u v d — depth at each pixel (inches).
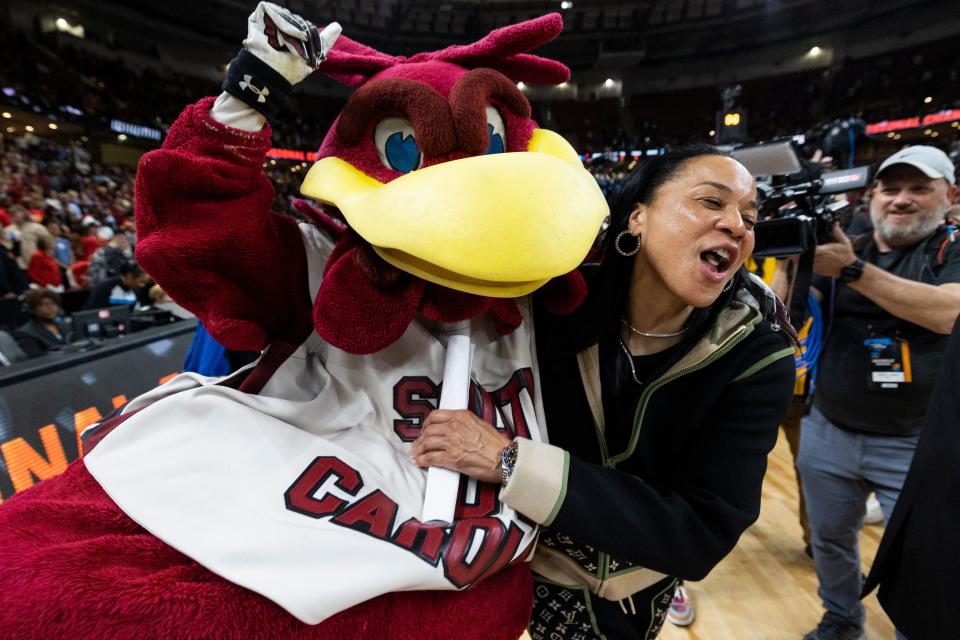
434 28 538.0
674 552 23.0
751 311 25.9
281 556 17.2
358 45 24.9
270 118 19.7
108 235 208.1
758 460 25.6
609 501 22.0
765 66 561.9
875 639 54.0
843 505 50.0
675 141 592.7
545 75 24.7
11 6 382.9
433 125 18.7
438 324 25.2
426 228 17.1
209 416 19.9
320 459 20.4
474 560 19.8
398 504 20.6
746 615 58.1
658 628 32.7
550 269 17.8
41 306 86.7
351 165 20.6
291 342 23.0
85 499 19.4
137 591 15.7
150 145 441.4
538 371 28.8
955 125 451.2
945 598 29.9
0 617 14.8
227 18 459.5
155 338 81.4
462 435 22.0
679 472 27.0
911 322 44.6
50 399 59.9
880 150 497.4
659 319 27.3
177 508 17.6
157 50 472.4
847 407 48.2
